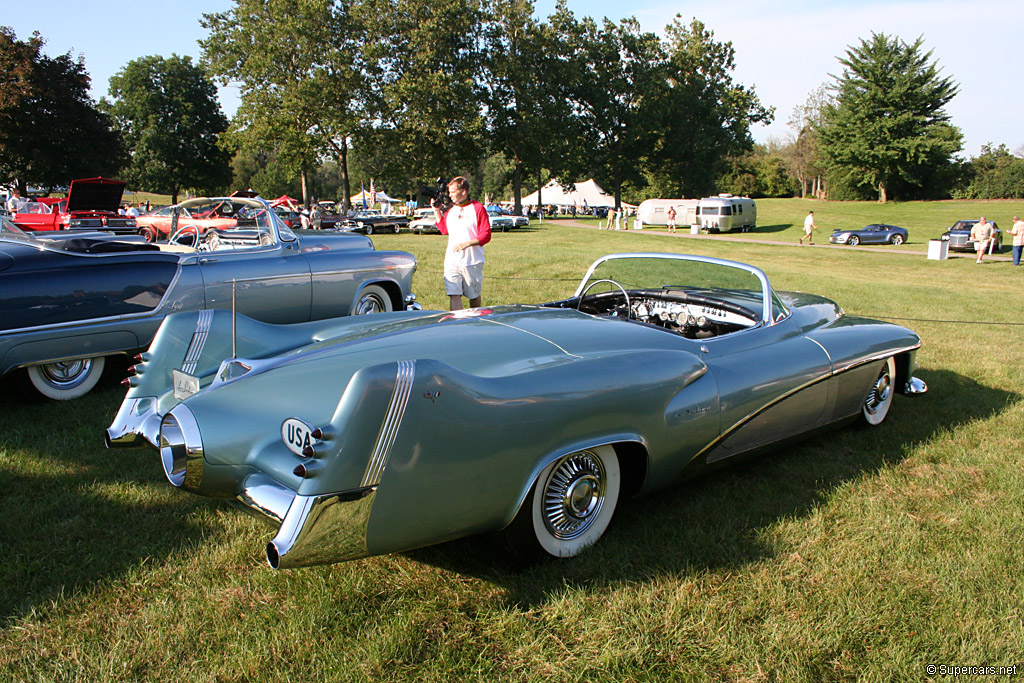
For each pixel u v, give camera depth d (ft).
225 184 208.64
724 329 12.44
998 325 27.94
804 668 6.66
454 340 9.32
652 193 249.14
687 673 6.56
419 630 7.14
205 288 16.76
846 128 227.40
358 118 131.75
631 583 8.06
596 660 6.68
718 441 10.07
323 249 20.08
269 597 7.70
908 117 215.31
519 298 29.58
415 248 64.34
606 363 8.77
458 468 7.14
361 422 6.50
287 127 128.67
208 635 7.06
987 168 245.86
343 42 133.28
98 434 12.76
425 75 134.72
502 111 151.84
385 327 10.73
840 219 182.29
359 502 6.66
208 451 8.14
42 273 14.12
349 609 7.47
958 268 71.87
